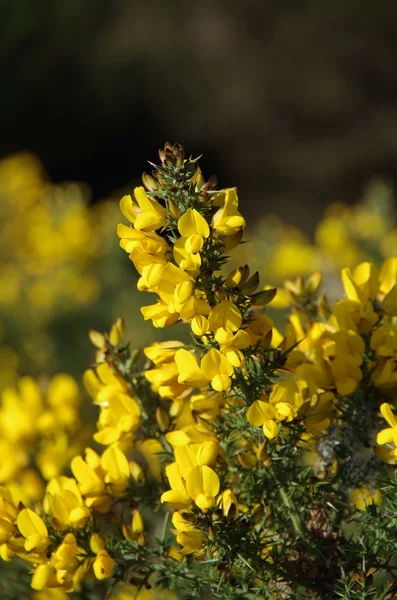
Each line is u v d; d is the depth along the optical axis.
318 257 1.92
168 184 0.67
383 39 6.99
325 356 0.72
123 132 6.77
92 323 2.14
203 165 6.96
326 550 0.70
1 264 2.50
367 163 6.56
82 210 2.48
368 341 0.72
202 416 0.70
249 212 6.51
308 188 6.63
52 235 2.35
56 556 0.70
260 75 6.98
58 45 6.81
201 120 6.92
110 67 6.84
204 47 7.10
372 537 0.69
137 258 0.67
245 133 6.89
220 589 0.70
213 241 0.67
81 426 0.92
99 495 0.72
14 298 2.14
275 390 0.68
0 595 0.80
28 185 2.85
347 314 0.72
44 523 0.71
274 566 0.69
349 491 0.71
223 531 0.67
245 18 7.24
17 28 6.66
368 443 0.71
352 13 7.07
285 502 0.70
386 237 1.95
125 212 0.68
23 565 0.82
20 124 6.51
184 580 0.71
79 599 0.79
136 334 1.90
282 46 7.09
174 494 0.67
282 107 6.88
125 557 0.71
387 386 0.70
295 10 7.15
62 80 6.68
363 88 6.85
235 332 0.67
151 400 0.74
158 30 7.12
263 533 0.70
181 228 0.66
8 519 0.71
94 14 7.12
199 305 0.66
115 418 0.73
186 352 0.68
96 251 2.36
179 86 6.97
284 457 0.68
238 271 0.67
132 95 6.84
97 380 0.75
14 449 0.89
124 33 7.09
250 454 0.68
